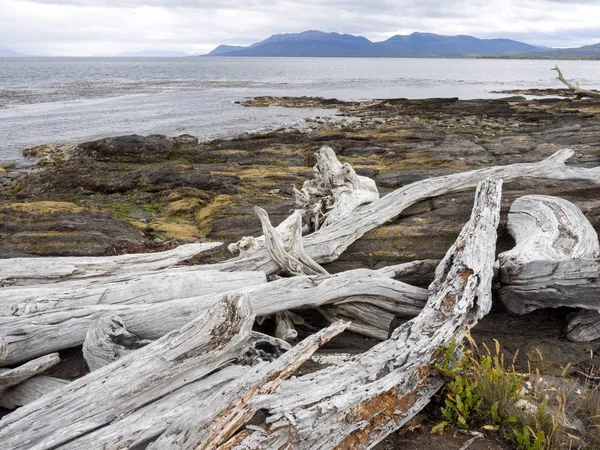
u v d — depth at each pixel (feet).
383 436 12.45
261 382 11.38
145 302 18.78
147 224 38.81
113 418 11.78
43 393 14.96
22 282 20.85
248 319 13.50
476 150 62.39
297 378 12.66
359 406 12.05
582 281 17.07
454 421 13.58
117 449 10.94
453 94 198.18
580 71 479.41
